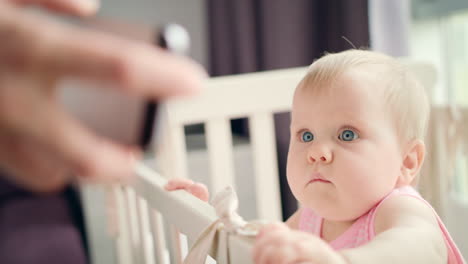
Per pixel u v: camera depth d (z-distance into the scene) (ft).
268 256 1.36
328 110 2.43
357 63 2.53
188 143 6.17
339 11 5.34
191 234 2.15
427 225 2.05
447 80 5.52
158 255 3.03
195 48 7.03
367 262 1.60
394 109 2.44
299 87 2.58
